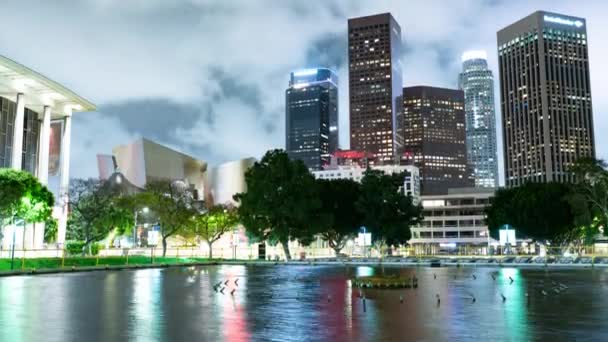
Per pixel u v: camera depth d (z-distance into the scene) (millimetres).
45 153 95312
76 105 102250
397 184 106562
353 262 86875
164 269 66875
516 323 19391
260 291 33406
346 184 108062
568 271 59344
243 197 96000
